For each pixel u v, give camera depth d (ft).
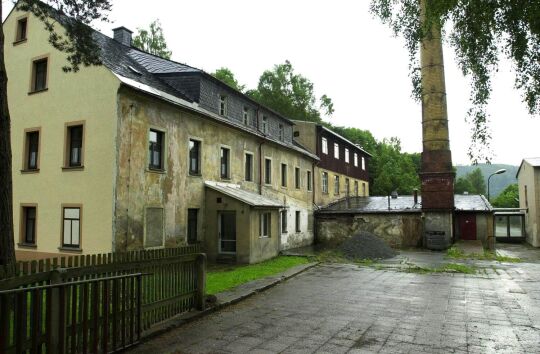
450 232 90.33
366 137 242.17
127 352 19.99
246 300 33.14
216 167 66.64
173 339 22.15
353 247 72.74
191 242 60.29
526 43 22.45
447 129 92.43
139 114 50.65
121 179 47.57
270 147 86.48
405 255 76.33
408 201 112.47
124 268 21.71
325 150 121.80
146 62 71.67
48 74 54.08
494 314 28.71
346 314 28.35
